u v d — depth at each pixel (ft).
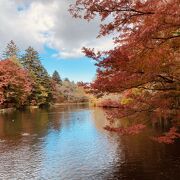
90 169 51.60
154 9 23.67
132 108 34.06
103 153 62.95
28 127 108.88
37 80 268.21
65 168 52.75
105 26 27.66
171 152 59.82
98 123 118.42
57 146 72.28
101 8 25.77
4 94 208.54
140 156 58.49
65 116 154.51
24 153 65.46
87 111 192.13
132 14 25.72
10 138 84.94
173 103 32.71
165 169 49.19
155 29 22.43
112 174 48.21
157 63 27.22
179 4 21.39
